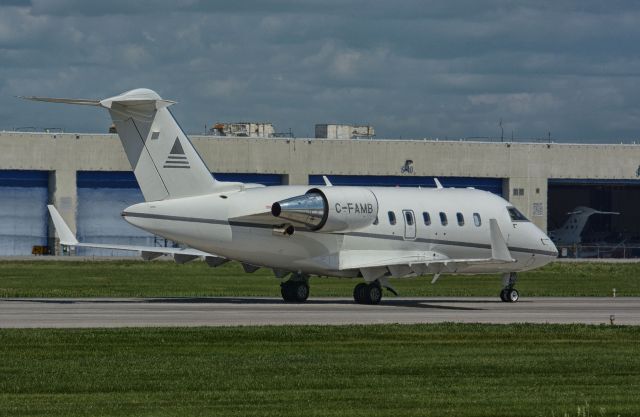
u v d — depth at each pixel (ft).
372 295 380.17
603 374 206.80
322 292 453.58
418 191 404.57
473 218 407.03
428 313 334.03
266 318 304.30
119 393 183.52
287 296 386.73
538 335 266.36
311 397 179.63
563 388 190.70
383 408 170.30
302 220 365.20
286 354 228.84
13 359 218.38
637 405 174.81
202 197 357.61
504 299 412.77
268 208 363.76
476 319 314.14
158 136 352.69
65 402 174.81
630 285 533.96
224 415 163.94
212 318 302.04
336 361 219.41
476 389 188.75
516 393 184.85
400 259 379.76
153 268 636.07
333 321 298.76
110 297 399.24
